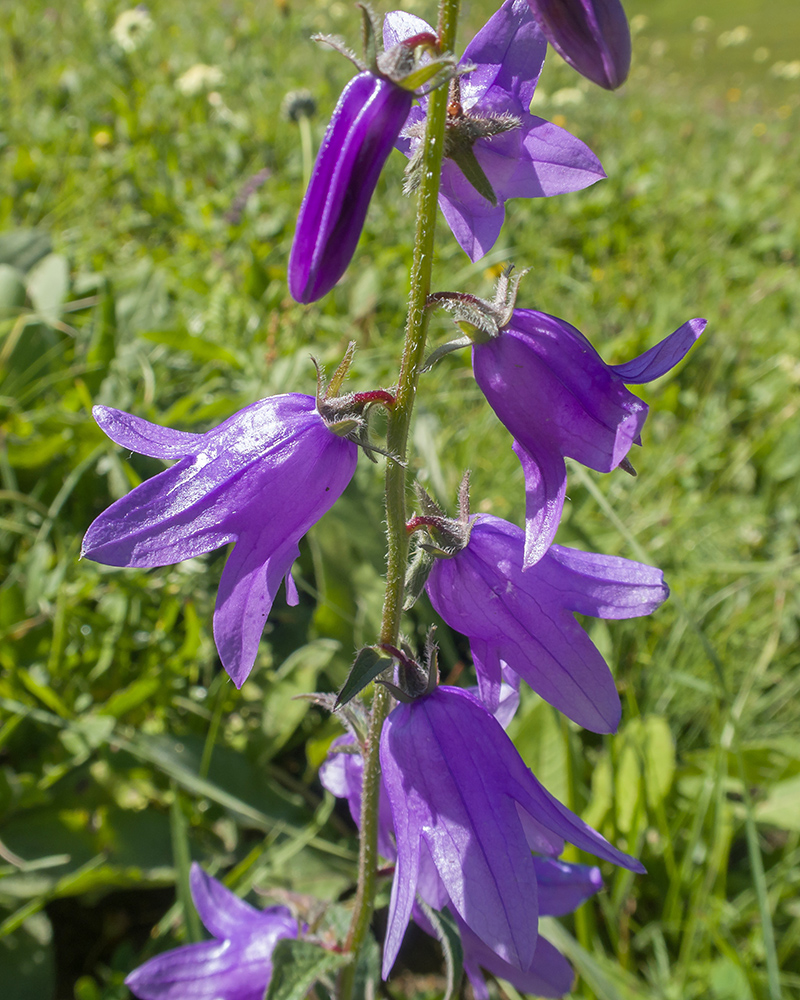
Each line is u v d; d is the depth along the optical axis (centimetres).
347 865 20
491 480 27
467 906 10
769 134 79
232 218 38
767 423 34
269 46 68
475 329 10
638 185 52
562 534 24
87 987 17
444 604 11
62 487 25
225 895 16
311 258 9
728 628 25
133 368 28
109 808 19
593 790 21
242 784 20
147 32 60
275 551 10
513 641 11
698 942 18
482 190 10
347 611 22
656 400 34
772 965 16
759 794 21
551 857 14
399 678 11
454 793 11
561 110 63
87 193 40
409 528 11
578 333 10
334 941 14
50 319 27
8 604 21
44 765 20
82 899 19
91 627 21
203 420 26
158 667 21
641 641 23
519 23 10
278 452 10
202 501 10
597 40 9
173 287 34
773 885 19
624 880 18
